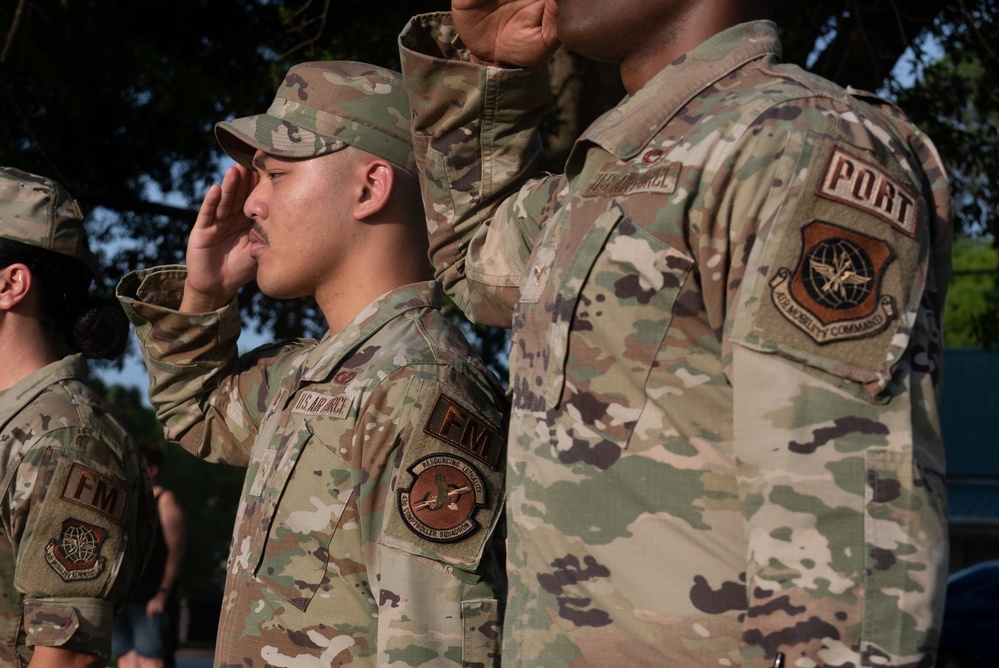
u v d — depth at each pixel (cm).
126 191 847
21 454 249
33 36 677
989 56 575
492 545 209
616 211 151
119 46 703
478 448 210
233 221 272
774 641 126
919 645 124
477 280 221
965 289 2117
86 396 263
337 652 204
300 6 706
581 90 465
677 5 162
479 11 216
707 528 142
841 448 128
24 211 273
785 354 131
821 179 136
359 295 236
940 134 601
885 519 126
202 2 780
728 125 145
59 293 277
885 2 534
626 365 147
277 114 239
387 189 236
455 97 221
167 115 763
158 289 279
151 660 667
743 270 138
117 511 254
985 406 2208
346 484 209
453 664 196
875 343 130
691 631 141
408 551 198
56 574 243
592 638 146
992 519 1870
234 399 271
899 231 135
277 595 209
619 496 146
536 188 216
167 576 675
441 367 215
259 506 216
